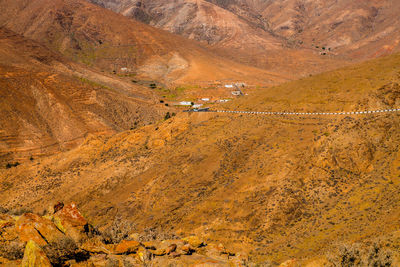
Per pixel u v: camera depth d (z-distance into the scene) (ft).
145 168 233.14
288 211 138.72
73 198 228.84
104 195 225.97
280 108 228.63
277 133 199.82
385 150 145.38
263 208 145.89
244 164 185.98
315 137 176.96
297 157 169.07
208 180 185.06
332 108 199.11
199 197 174.70
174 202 178.70
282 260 105.81
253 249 125.29
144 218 177.58
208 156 205.98
